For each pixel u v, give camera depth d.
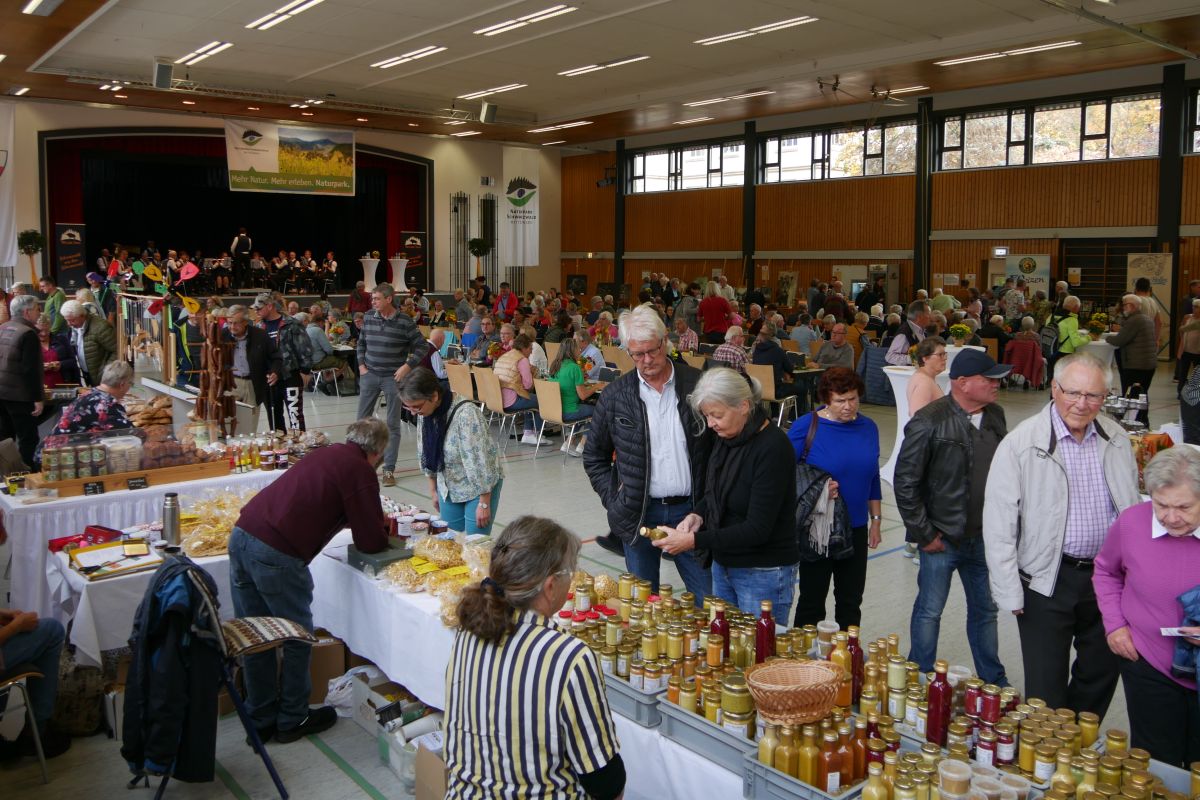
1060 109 18.72
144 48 14.66
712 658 2.55
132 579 3.83
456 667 1.88
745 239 24.28
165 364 8.69
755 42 13.89
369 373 7.75
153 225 26.20
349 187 20.88
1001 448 3.02
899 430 7.99
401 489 7.75
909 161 21.17
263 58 15.36
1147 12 11.74
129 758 3.10
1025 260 19.27
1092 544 2.92
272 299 8.27
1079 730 2.21
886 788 2.04
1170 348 17.31
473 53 14.80
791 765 2.19
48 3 11.07
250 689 3.62
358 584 3.85
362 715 3.75
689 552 3.62
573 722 1.76
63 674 3.71
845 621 3.84
